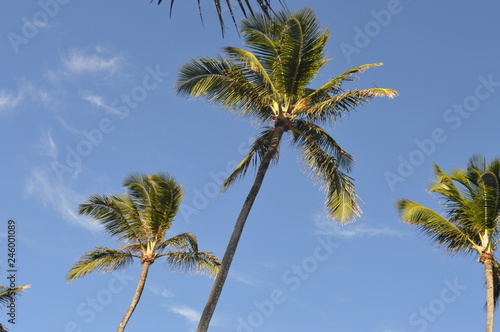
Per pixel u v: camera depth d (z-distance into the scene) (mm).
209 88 17438
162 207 24062
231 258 15477
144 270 23797
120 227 24172
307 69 17625
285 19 16906
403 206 21281
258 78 17531
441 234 21172
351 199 18391
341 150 18375
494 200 20109
